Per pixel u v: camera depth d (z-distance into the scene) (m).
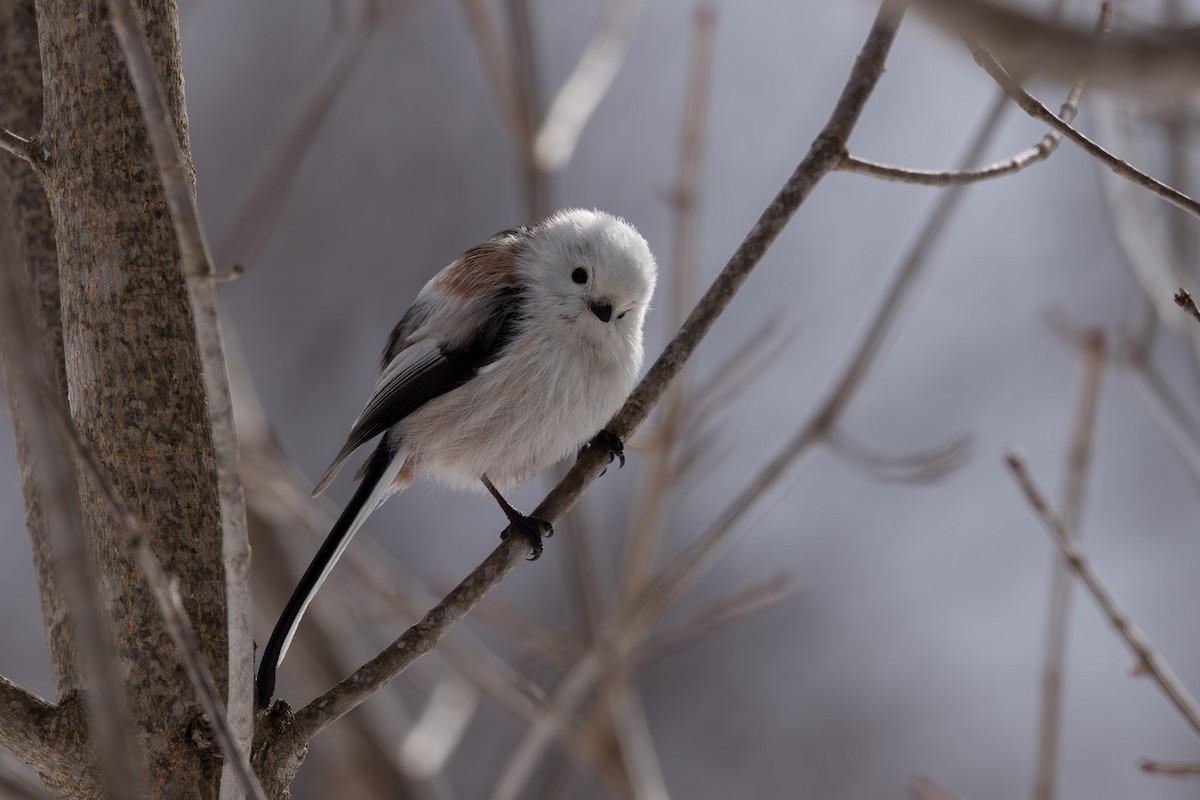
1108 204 9.48
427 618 5.89
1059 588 8.16
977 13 3.86
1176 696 6.70
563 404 8.75
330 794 12.35
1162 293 8.95
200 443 5.56
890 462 9.44
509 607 10.71
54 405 4.09
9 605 17.53
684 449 10.41
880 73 7.21
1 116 6.61
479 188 19.83
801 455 9.46
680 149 10.23
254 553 11.02
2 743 5.18
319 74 11.63
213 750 5.22
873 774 17.08
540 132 10.58
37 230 6.39
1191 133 9.49
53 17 5.69
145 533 5.38
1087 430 8.17
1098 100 8.06
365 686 5.65
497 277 9.01
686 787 17.11
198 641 5.34
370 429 8.85
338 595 10.69
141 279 5.54
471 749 16.61
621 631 9.76
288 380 18.72
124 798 3.70
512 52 10.80
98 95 5.59
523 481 9.26
